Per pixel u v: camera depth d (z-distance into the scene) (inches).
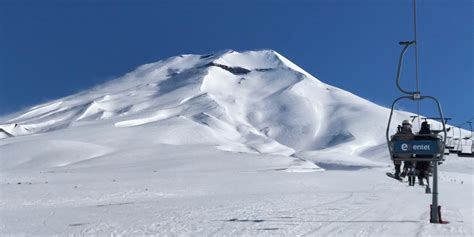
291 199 808.3
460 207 642.2
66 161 4387.3
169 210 661.3
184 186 1368.1
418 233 412.8
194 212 619.8
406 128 509.4
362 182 1551.4
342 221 491.8
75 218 613.3
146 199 1034.1
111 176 2039.9
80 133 6633.9
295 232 424.8
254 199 831.1
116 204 845.2
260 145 7332.7
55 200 1021.8
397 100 485.1
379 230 429.1
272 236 406.9
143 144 5841.5
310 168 3206.2
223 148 5413.4
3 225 560.1
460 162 4355.3
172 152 4434.1
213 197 950.4
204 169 3110.2
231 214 583.5
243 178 1765.5
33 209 804.6
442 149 471.2
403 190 1051.3
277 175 1991.9
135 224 507.2
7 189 1244.5
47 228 518.3
